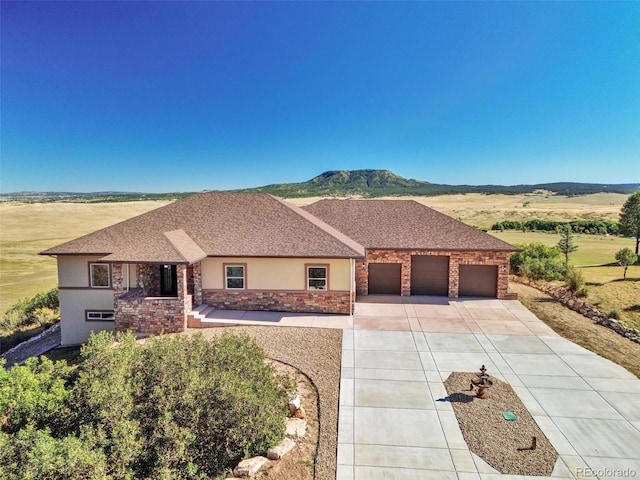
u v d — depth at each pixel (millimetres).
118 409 8492
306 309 18578
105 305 17859
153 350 10258
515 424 9867
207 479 7863
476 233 21453
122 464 7500
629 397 11141
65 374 10672
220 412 8562
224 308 18844
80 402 8867
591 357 13734
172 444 7910
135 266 17812
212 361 10148
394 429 9703
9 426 8781
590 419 10086
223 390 8633
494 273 20969
